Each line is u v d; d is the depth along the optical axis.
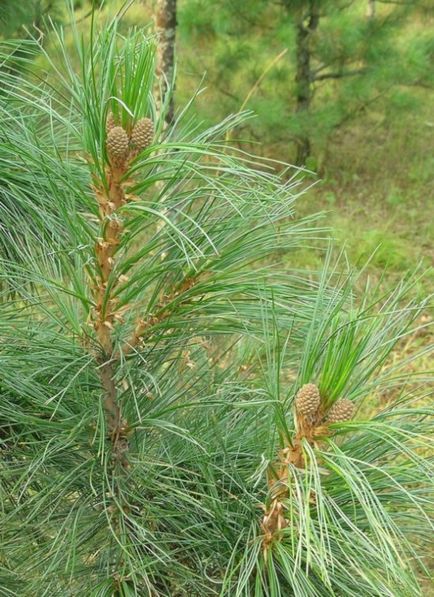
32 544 0.84
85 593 0.82
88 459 0.83
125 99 0.67
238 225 0.79
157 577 0.86
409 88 4.27
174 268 0.77
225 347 0.98
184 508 0.84
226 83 3.85
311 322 0.77
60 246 0.81
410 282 0.88
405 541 0.72
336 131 4.48
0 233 0.90
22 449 0.88
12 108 0.90
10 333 0.82
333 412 0.70
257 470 0.76
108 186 0.70
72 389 0.83
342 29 3.75
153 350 0.85
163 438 0.88
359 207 3.88
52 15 2.49
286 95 4.00
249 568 0.73
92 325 0.78
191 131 0.76
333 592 0.69
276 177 0.76
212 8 3.67
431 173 4.17
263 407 0.87
